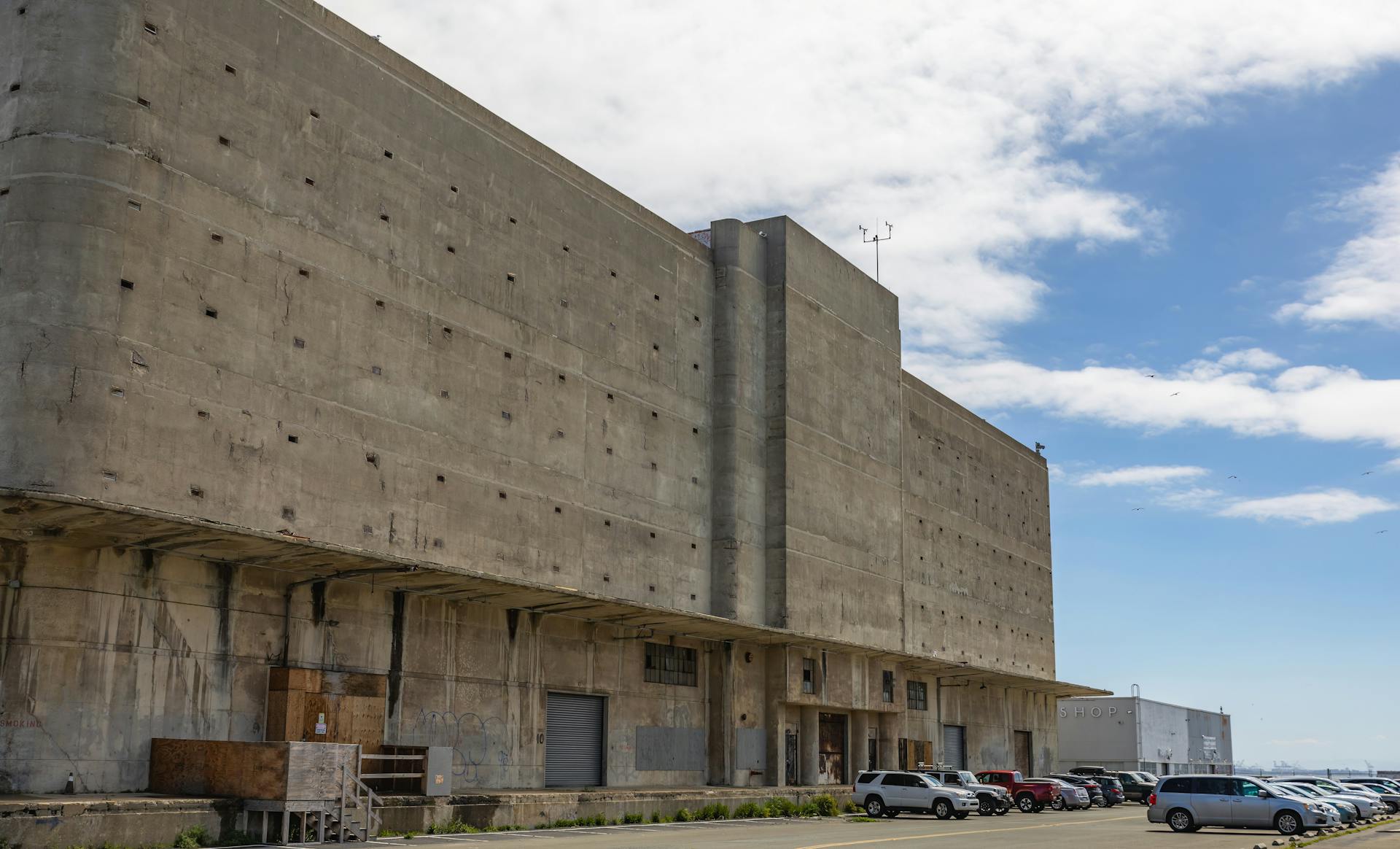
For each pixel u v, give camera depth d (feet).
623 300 174.19
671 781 170.50
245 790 99.45
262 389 119.44
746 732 184.65
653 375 179.32
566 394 160.35
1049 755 304.30
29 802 89.10
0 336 103.60
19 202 105.91
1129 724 343.67
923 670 239.91
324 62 130.82
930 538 255.70
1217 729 416.87
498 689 142.10
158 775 104.17
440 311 141.59
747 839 113.91
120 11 110.83
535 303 156.76
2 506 92.02
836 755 208.64
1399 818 191.52
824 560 206.39
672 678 173.88
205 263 115.55
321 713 117.08
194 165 115.75
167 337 111.24
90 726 102.42
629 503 170.40
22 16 110.42
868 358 230.89
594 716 159.12
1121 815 186.50
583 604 143.13
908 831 131.13
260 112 123.03
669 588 176.86
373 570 119.14
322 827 100.22
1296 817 139.23
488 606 142.31
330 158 130.11
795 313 206.39
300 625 119.65
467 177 148.25
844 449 218.18
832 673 204.03
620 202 176.14
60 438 102.32
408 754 120.06
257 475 117.80
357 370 130.00
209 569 112.57
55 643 101.60
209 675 111.24
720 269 197.88
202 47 117.91
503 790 137.08
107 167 108.17
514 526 148.56
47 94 107.96
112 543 104.78
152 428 108.88
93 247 106.22
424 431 137.28
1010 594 294.66
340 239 130.11
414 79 142.51
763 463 198.59
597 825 137.39
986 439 292.81
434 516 137.08
